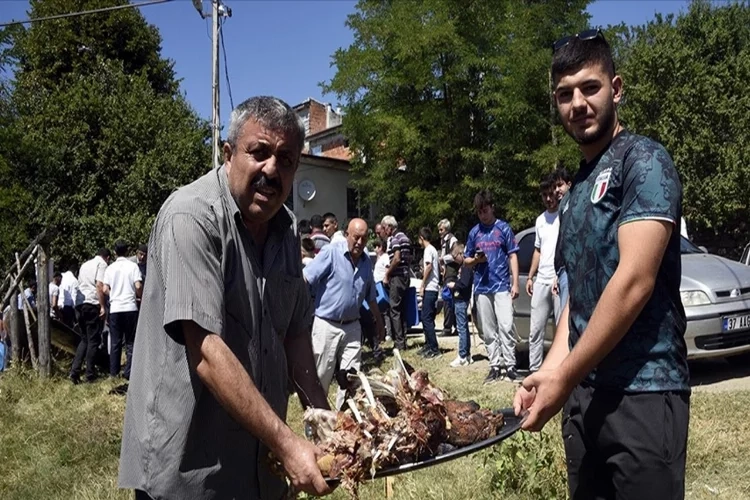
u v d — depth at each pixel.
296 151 2.46
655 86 23.33
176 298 2.27
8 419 8.02
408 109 24.56
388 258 11.73
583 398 2.66
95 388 10.09
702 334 7.26
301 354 2.89
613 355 2.54
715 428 5.92
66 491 5.38
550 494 4.53
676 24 27.28
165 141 25.48
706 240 24.78
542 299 7.49
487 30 23.66
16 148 22.92
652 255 2.34
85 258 23.81
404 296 11.66
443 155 24.00
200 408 2.41
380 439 2.35
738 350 7.43
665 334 2.49
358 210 29.97
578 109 2.61
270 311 2.62
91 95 25.30
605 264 2.57
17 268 12.02
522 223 23.42
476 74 23.98
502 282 8.34
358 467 2.31
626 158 2.52
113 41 31.11
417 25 23.53
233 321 2.47
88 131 25.08
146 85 27.62
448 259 10.75
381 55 24.75
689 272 7.70
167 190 24.83
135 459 2.42
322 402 2.87
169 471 2.36
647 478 2.47
